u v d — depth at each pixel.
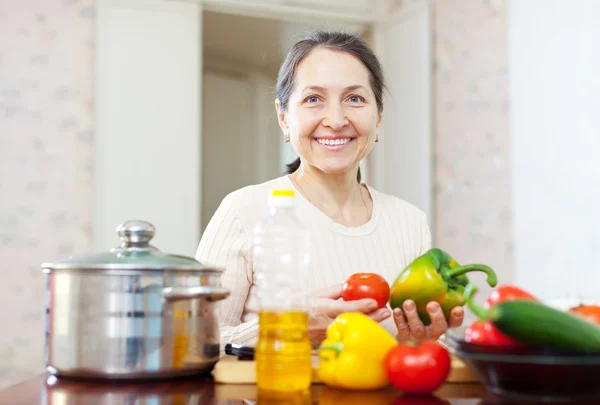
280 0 3.86
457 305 1.13
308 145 1.43
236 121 5.20
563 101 2.99
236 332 1.26
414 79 3.89
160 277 0.89
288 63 1.46
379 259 1.52
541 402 0.78
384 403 0.80
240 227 1.42
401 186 3.97
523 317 0.74
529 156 3.19
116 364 0.88
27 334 3.37
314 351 1.04
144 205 3.52
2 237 3.37
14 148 3.42
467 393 0.86
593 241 2.79
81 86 3.54
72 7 3.56
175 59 3.62
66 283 0.90
